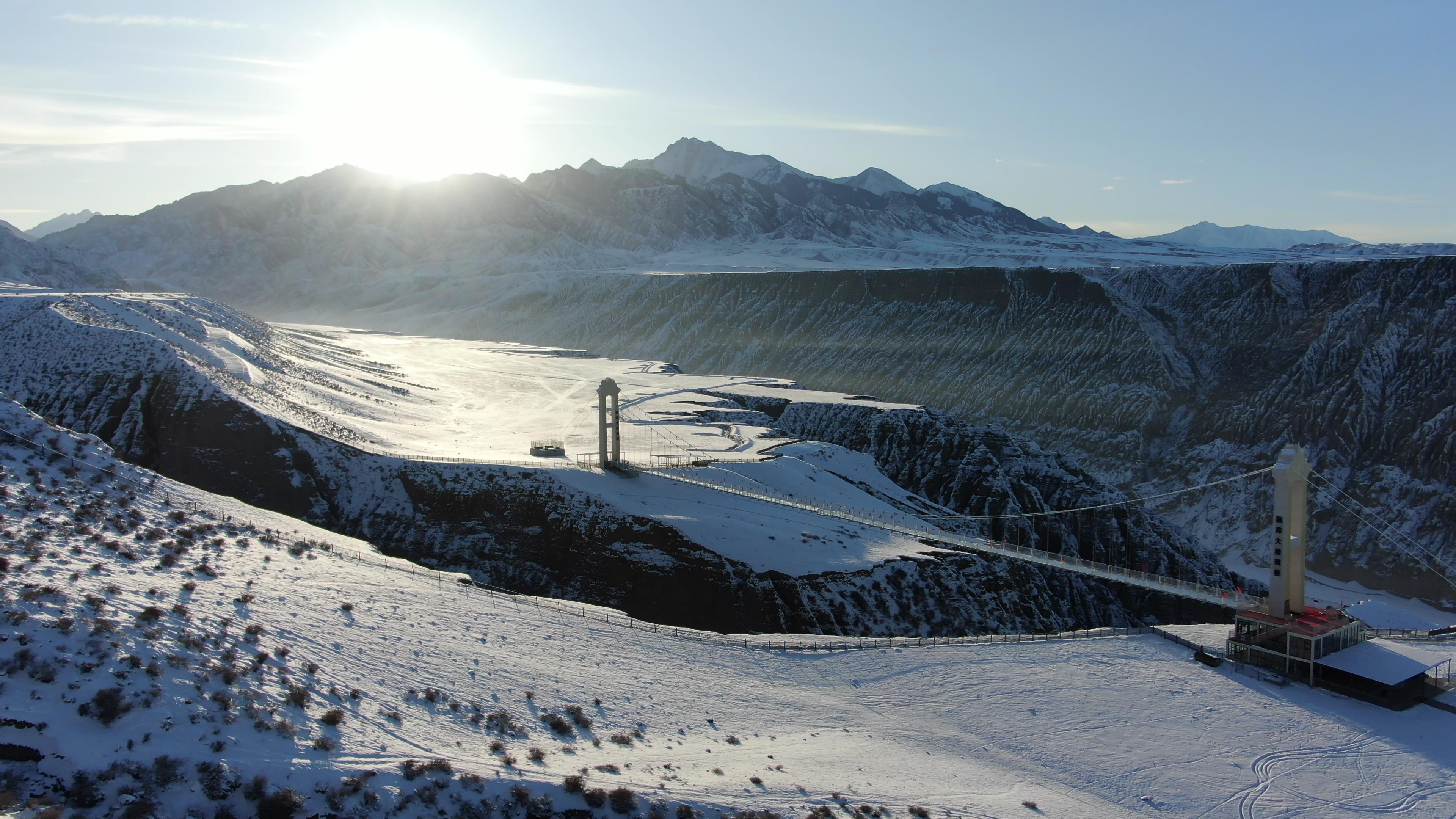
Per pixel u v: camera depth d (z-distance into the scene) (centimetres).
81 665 2689
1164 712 4088
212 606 3438
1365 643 4591
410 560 7194
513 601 4731
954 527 9512
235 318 14362
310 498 7644
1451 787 3497
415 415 11356
